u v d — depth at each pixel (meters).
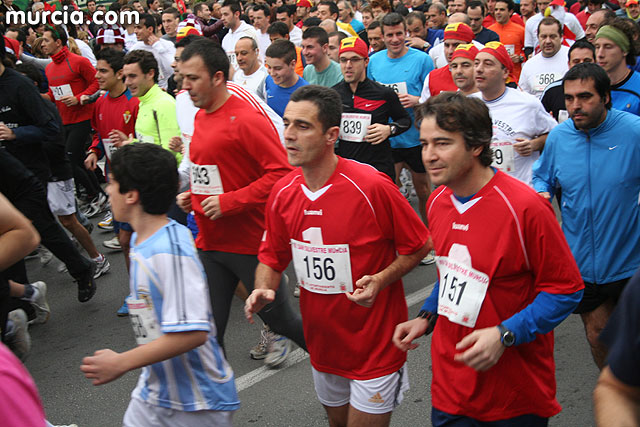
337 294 2.85
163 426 2.63
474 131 2.34
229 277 4.04
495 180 2.42
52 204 6.02
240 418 3.96
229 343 4.92
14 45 9.37
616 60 4.45
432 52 8.14
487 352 2.28
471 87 5.33
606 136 3.55
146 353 2.41
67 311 5.74
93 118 5.91
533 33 9.74
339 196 2.77
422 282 5.82
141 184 2.47
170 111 5.03
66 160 6.09
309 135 2.70
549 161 3.82
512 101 4.50
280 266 3.12
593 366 4.31
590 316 3.73
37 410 1.71
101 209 8.35
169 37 10.23
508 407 2.46
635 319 1.46
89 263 5.61
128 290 6.11
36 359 4.91
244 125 3.69
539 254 2.35
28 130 5.43
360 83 5.49
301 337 4.02
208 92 3.69
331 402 3.09
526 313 2.34
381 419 2.91
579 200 3.65
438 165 2.38
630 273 3.57
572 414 3.80
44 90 8.76
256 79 6.56
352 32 9.84
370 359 2.86
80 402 4.29
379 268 2.86
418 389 4.14
